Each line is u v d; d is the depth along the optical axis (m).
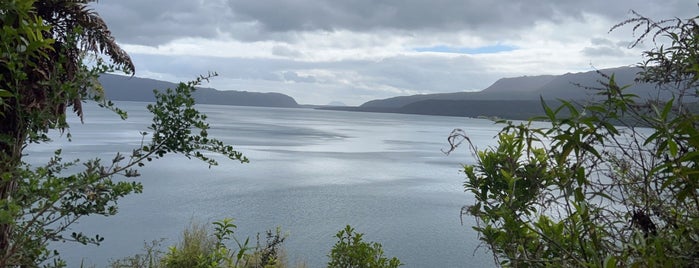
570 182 1.31
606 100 1.25
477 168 1.94
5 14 2.26
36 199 2.72
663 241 1.19
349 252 5.17
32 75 3.67
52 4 4.08
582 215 1.30
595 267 1.20
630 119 1.22
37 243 2.88
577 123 1.25
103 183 3.07
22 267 2.88
